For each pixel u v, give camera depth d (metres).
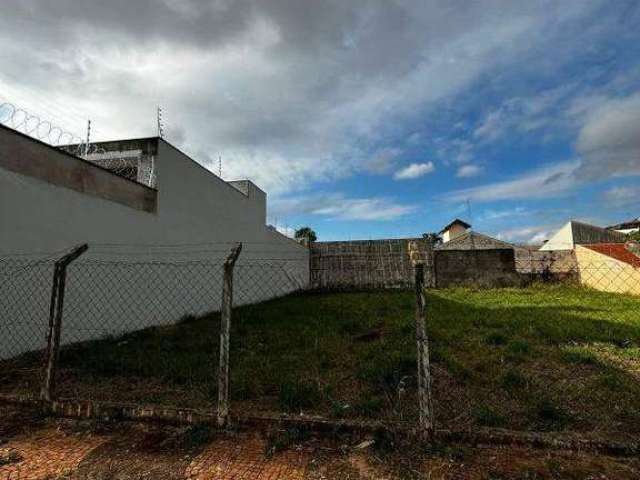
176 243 9.75
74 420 3.37
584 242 23.70
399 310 10.20
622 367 4.94
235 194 13.17
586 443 2.78
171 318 9.38
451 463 2.65
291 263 18.14
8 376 4.73
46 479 2.54
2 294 5.52
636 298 12.96
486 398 3.93
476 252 19.16
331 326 7.86
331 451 2.83
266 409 3.67
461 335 6.80
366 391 4.05
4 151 5.70
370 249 19.91
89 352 5.79
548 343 6.32
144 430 3.20
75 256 3.80
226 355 3.25
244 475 2.57
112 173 7.80
